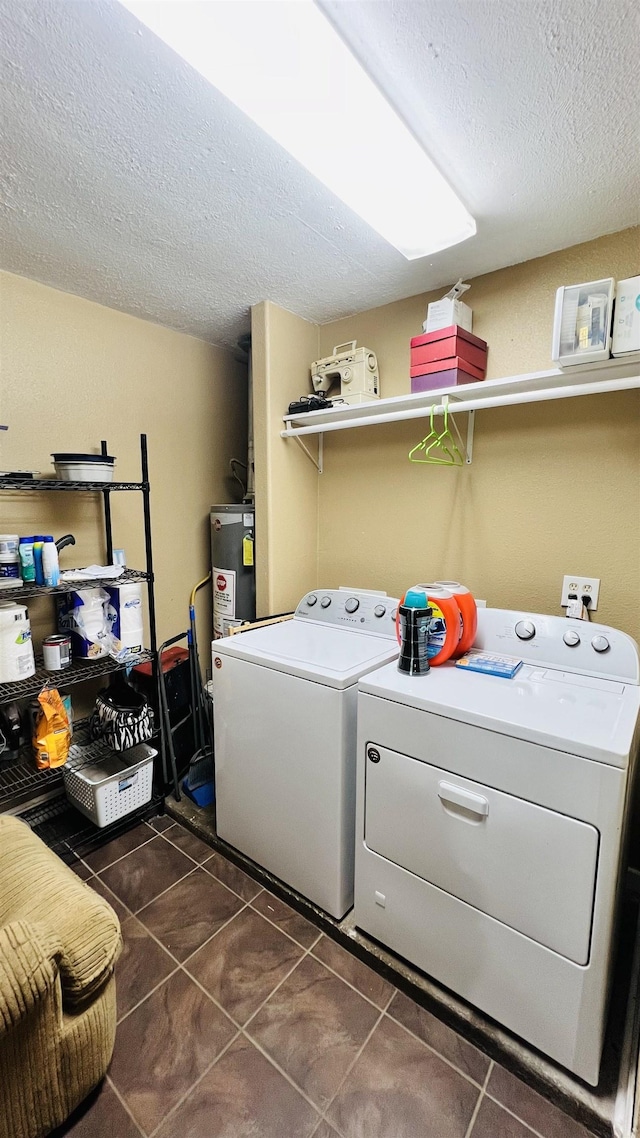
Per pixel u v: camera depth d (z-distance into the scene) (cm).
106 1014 109
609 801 99
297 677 153
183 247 170
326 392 235
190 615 244
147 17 85
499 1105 110
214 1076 115
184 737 236
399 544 221
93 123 115
